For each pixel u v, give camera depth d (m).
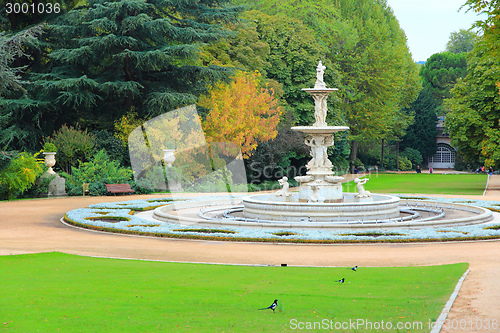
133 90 38.81
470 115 38.94
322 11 62.56
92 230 18.81
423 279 9.90
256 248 14.96
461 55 96.75
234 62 46.75
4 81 25.64
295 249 14.77
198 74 41.66
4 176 29.66
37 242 16.03
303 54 51.50
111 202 28.22
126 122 39.31
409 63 78.31
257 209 21.08
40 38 40.91
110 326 6.62
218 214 22.81
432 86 97.25
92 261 12.45
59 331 6.42
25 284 9.30
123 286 9.14
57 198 32.34
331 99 55.09
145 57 38.16
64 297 8.19
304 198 22.11
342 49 64.56
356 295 8.48
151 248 14.95
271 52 51.66
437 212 22.86
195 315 7.15
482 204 26.33
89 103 39.38
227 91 38.16
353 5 72.88
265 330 6.52
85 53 38.50
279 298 8.19
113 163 36.31
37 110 40.44
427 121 85.31
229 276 10.35
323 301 8.00
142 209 25.03
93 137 38.44
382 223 18.42
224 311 7.36
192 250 14.59
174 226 18.86
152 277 10.16
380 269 11.28
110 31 40.28
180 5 40.78
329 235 16.59
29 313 7.21
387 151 83.12
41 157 38.84
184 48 37.81
